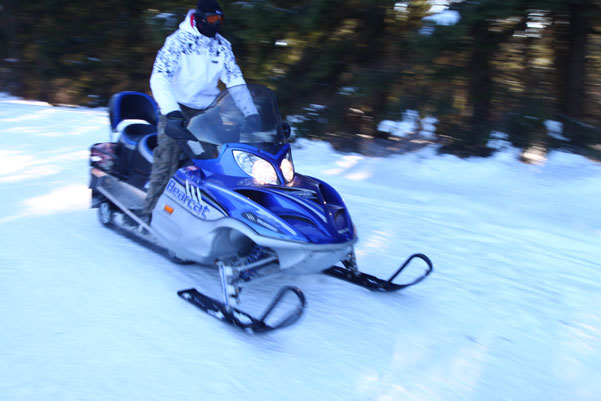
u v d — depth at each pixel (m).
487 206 5.90
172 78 3.71
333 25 8.77
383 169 7.47
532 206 5.93
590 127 7.30
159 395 2.41
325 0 7.88
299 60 9.44
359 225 5.20
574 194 6.23
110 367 2.60
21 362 2.60
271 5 8.45
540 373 2.82
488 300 3.67
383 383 2.64
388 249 4.60
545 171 7.09
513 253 4.55
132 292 3.43
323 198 3.50
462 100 7.89
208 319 3.15
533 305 3.61
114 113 4.80
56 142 8.23
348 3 8.23
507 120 7.42
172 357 2.73
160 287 3.53
